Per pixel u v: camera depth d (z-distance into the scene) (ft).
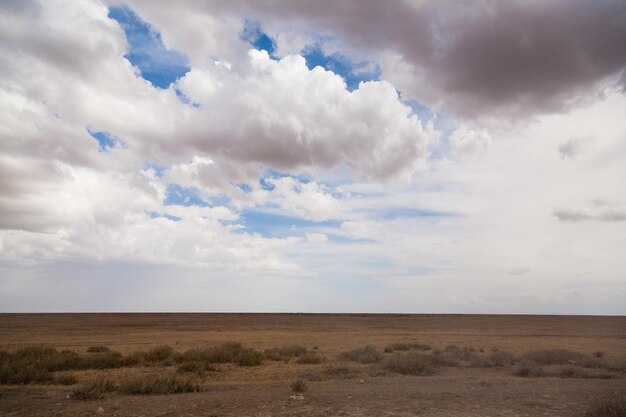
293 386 44.27
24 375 50.96
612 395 38.99
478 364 69.41
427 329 199.00
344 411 33.45
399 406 35.29
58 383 49.88
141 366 67.36
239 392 43.32
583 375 57.36
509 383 49.60
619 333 172.24
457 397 39.40
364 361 75.10
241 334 155.43
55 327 193.26
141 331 169.27
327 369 61.93
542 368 65.05
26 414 32.91
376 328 207.10
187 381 45.62
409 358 65.16
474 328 209.05
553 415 32.24
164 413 32.91
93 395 39.24
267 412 33.12
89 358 67.10
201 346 105.60
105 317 358.23
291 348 88.99
